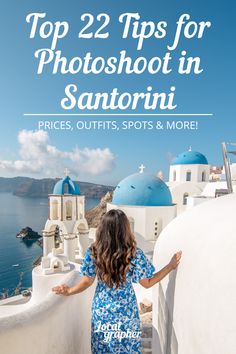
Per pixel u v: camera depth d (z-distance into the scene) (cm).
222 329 148
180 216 379
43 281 1093
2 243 5662
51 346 240
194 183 2731
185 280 235
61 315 259
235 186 1112
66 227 1753
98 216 5309
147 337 504
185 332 225
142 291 915
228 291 152
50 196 1819
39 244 5525
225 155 539
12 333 199
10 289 3039
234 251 170
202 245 223
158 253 372
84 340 332
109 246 247
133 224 1694
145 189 1761
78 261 1805
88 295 352
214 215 257
